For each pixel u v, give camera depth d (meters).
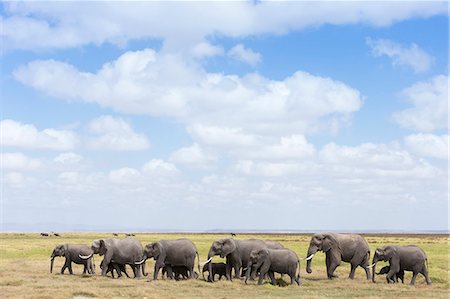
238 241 41.78
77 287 33.59
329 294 32.81
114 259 41.12
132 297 30.25
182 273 42.00
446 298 30.89
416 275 40.81
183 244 40.78
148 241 100.50
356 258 42.53
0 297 28.88
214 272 41.88
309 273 45.12
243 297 30.53
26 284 35.09
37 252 69.94
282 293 33.03
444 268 49.03
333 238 42.66
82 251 43.97
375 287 36.78
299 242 111.12
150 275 43.81
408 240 135.75
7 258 61.47
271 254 38.41
